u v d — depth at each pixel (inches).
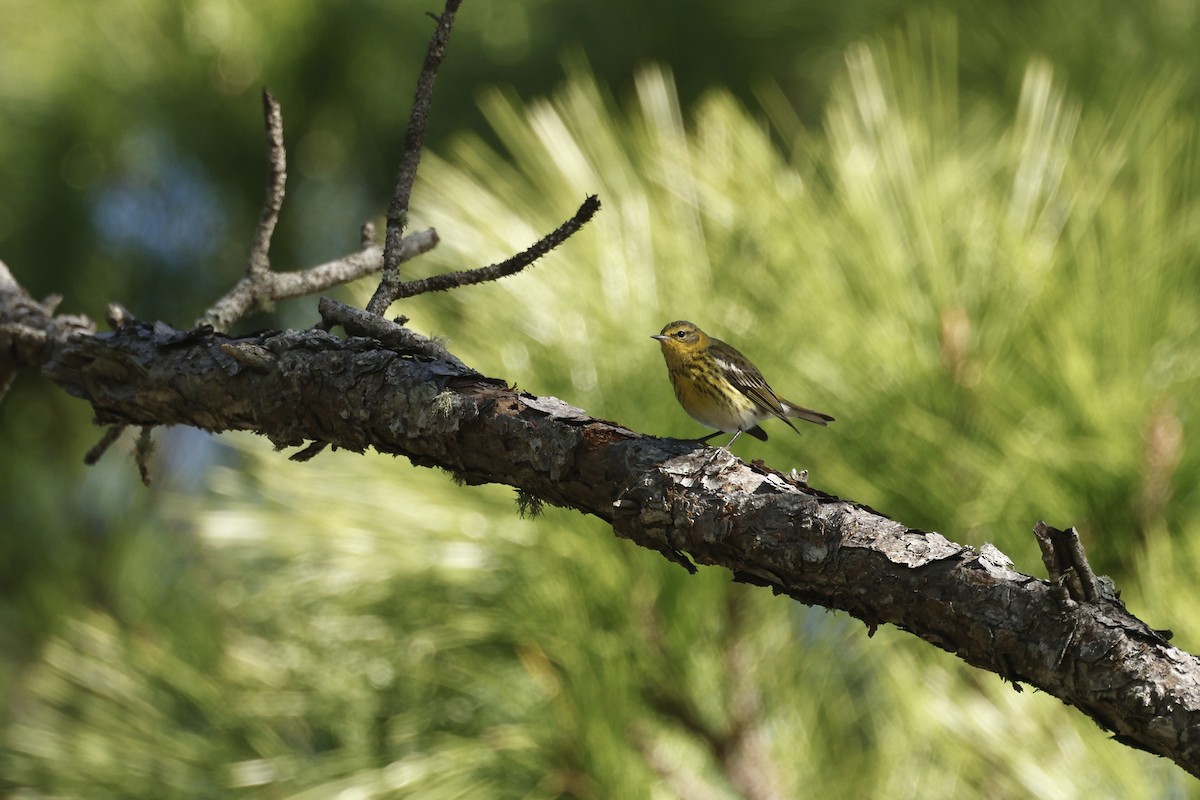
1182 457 481.4
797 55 513.3
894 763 485.7
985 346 483.8
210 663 492.4
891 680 484.4
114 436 477.7
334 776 487.8
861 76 490.9
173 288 514.9
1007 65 503.2
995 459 482.6
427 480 487.2
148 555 508.4
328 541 487.2
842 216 486.6
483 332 487.5
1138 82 495.8
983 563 457.1
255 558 491.2
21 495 513.7
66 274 513.3
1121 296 482.9
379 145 515.5
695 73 514.6
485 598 487.5
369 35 513.0
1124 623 432.8
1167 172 486.3
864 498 483.2
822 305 485.1
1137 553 480.7
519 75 513.3
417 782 486.3
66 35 513.7
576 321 486.9
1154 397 482.0
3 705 506.0
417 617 487.8
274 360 473.4
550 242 473.7
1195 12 500.4
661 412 485.7
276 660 490.9
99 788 490.0
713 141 490.9
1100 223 485.1
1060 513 482.0
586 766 485.7
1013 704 482.3
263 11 512.4
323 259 516.7
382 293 474.0
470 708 488.4
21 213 512.1
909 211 486.3
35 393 516.1
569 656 485.7
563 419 470.6
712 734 486.9
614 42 514.6
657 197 490.3
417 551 486.3
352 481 487.8
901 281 484.7
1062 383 482.3
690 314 486.9
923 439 483.2
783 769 486.6
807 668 487.5
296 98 513.7
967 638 453.1
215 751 490.0
